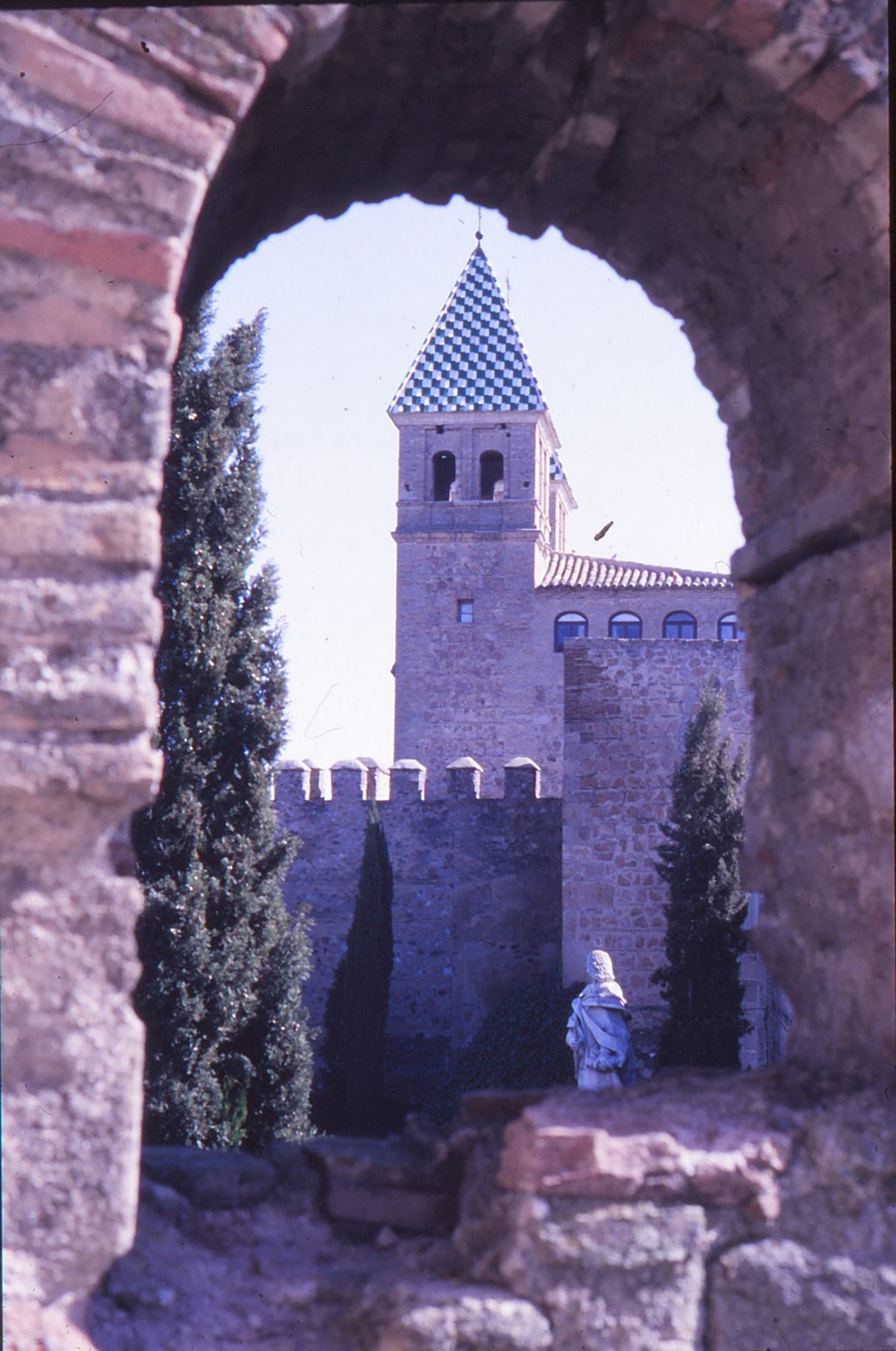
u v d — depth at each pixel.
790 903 4.12
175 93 3.16
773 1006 18.41
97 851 3.04
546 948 27.09
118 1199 2.97
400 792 29.02
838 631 3.88
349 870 29.08
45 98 3.05
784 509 4.25
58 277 3.06
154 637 3.07
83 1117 2.96
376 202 4.69
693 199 4.21
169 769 13.41
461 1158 3.75
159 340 3.12
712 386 4.62
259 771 14.11
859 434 3.79
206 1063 12.91
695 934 18.62
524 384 42.81
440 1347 3.16
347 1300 3.36
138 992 12.76
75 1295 2.94
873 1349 3.29
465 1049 25.42
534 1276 3.22
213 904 13.46
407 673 41.00
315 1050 28.42
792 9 3.47
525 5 3.67
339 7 3.36
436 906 28.56
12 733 2.95
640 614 40.34
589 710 23.89
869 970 3.69
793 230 3.93
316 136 4.09
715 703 19.91
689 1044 18.34
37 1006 2.95
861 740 3.74
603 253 4.77
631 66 3.82
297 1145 3.96
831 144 3.63
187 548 13.92
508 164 4.47
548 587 40.62
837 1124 3.48
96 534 3.04
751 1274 3.29
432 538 41.44
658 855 22.53
